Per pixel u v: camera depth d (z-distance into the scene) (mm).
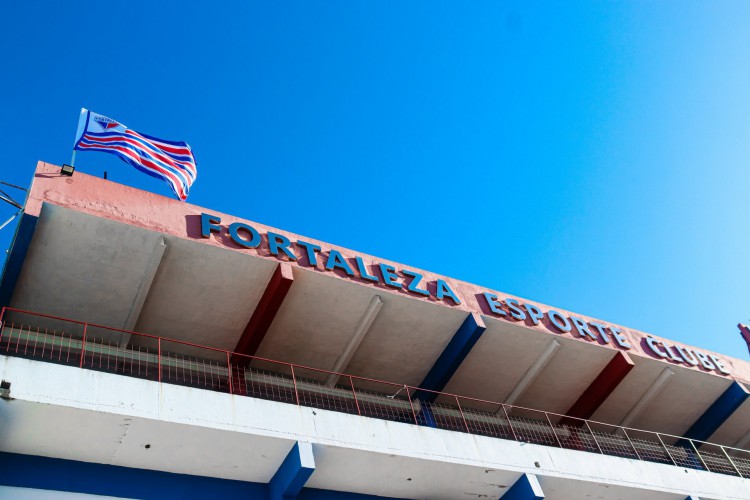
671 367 23984
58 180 16969
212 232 18156
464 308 20875
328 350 20484
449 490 17906
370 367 21297
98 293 17766
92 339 18391
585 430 24250
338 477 16656
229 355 19547
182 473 15344
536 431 23578
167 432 14523
